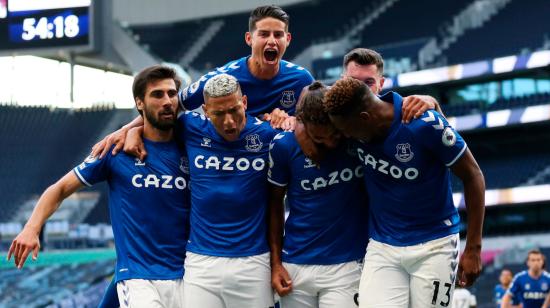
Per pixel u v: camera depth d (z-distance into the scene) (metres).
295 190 4.48
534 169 27.31
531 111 26.06
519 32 29.41
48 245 26.09
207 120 4.58
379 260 4.24
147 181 4.62
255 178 4.49
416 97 4.07
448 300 4.20
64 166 30.20
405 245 4.17
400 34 31.44
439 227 4.17
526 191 25.61
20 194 29.08
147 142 4.71
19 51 28.73
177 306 4.56
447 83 28.56
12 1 28.75
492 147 28.81
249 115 4.65
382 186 4.17
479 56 29.14
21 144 31.17
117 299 5.18
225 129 4.32
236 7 32.56
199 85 4.98
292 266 4.52
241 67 5.03
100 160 4.72
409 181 4.08
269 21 4.88
